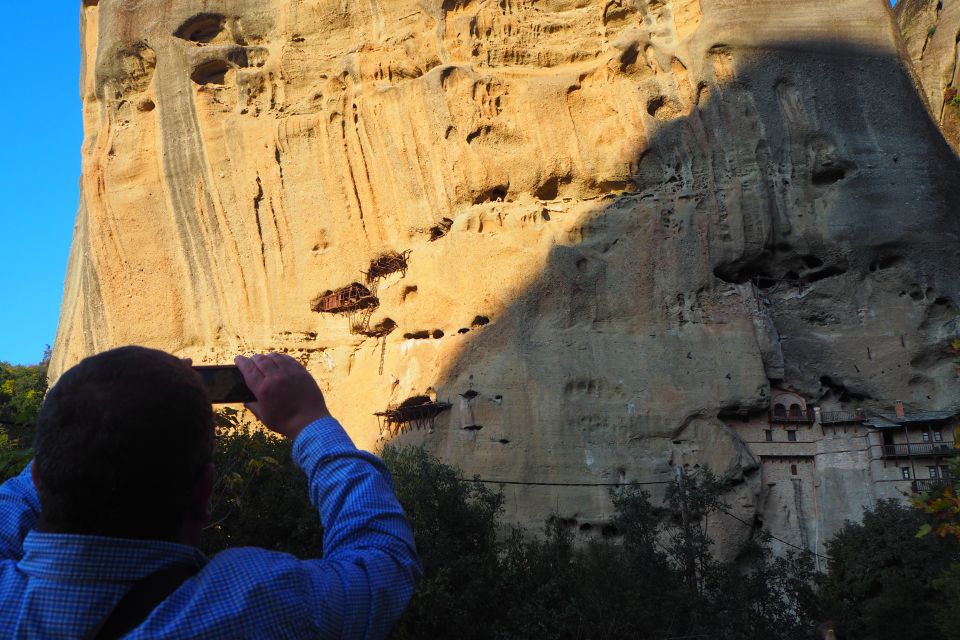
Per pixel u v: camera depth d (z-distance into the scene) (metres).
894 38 49.50
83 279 56.06
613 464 42.91
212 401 3.20
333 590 2.66
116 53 53.94
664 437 43.66
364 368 48.88
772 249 46.81
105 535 2.50
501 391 43.78
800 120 47.34
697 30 48.34
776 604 35.88
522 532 41.28
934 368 45.44
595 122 48.53
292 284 50.94
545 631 28.11
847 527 40.56
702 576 33.62
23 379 58.91
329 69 51.84
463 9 50.16
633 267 46.03
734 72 47.66
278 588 2.56
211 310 52.06
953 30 62.91
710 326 45.50
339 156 50.62
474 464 42.91
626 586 31.08
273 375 3.19
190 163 52.41
